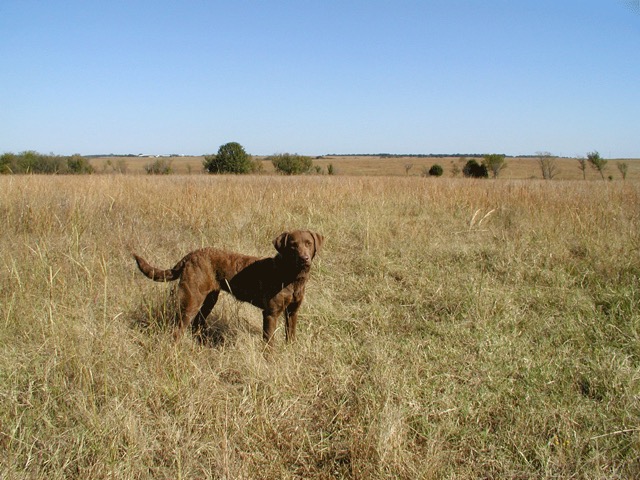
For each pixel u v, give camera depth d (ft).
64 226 26.32
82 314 15.11
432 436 10.68
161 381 12.10
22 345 13.57
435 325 16.44
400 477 9.55
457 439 10.82
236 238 25.91
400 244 26.43
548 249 24.29
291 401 11.77
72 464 9.71
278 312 14.43
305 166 149.38
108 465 9.43
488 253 24.70
